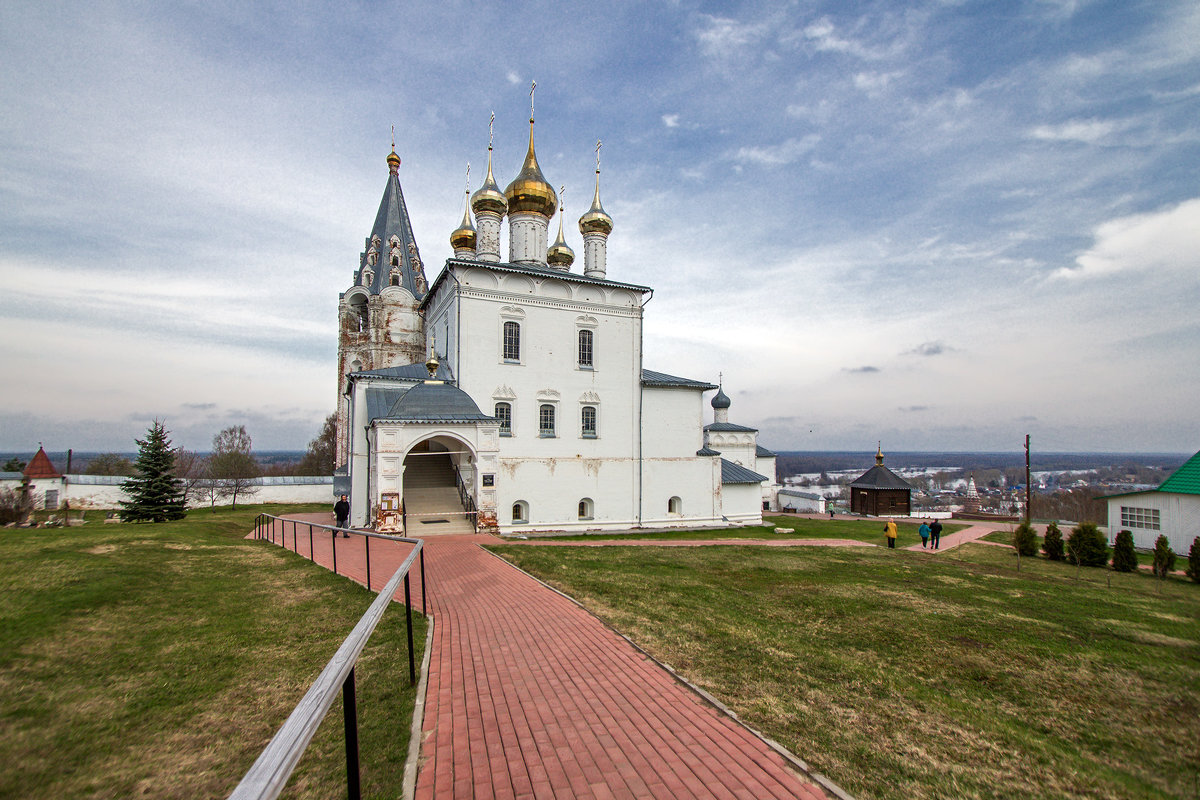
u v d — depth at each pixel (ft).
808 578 51.83
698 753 18.11
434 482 87.92
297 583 42.11
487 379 89.04
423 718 20.21
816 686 24.90
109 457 217.77
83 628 27.91
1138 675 28.86
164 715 19.81
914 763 18.79
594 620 33.30
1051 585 55.16
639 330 101.50
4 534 55.67
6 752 16.70
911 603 42.60
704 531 98.58
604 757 17.71
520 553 58.49
